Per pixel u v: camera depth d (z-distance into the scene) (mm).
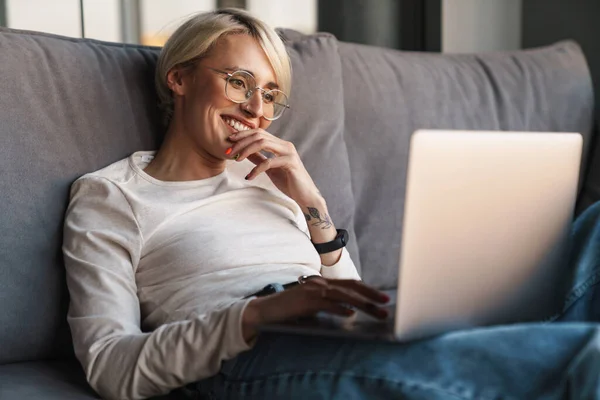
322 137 1890
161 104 1659
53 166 1464
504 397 1039
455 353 1076
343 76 2037
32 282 1407
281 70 1626
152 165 1593
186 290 1433
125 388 1254
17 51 1475
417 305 1062
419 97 2154
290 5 3137
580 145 1269
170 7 2918
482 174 1098
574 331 1039
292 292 1225
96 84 1571
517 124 2309
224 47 1571
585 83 2463
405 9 3193
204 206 1538
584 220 1451
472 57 2395
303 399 1152
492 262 1161
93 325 1324
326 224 1674
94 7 2707
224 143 1571
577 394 992
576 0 3068
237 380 1258
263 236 1544
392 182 2051
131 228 1443
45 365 1417
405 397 1069
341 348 1160
